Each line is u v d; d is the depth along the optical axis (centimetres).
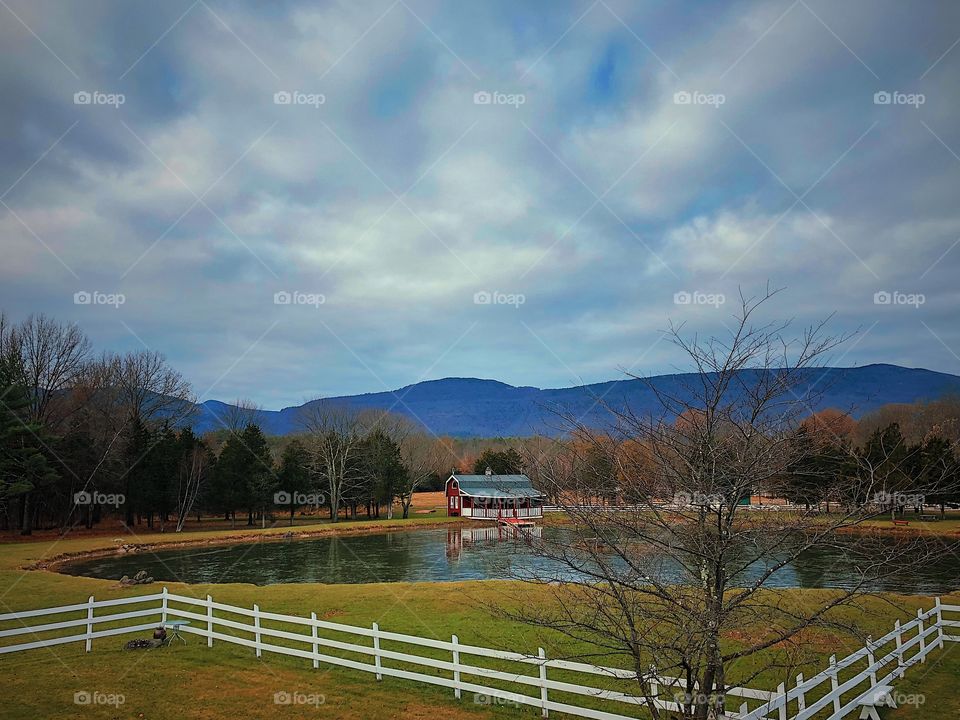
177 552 5088
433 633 2042
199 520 7575
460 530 6681
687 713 905
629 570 1018
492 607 1338
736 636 1233
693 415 930
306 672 1694
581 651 1772
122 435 6462
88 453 6212
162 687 1572
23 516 5931
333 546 5450
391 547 5331
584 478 959
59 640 1877
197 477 7050
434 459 11562
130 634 2100
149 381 6994
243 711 1415
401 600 2583
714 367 923
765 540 905
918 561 952
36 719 1366
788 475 936
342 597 2670
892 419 5734
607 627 1000
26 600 2711
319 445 7788
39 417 6128
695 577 935
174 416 7319
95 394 6581
